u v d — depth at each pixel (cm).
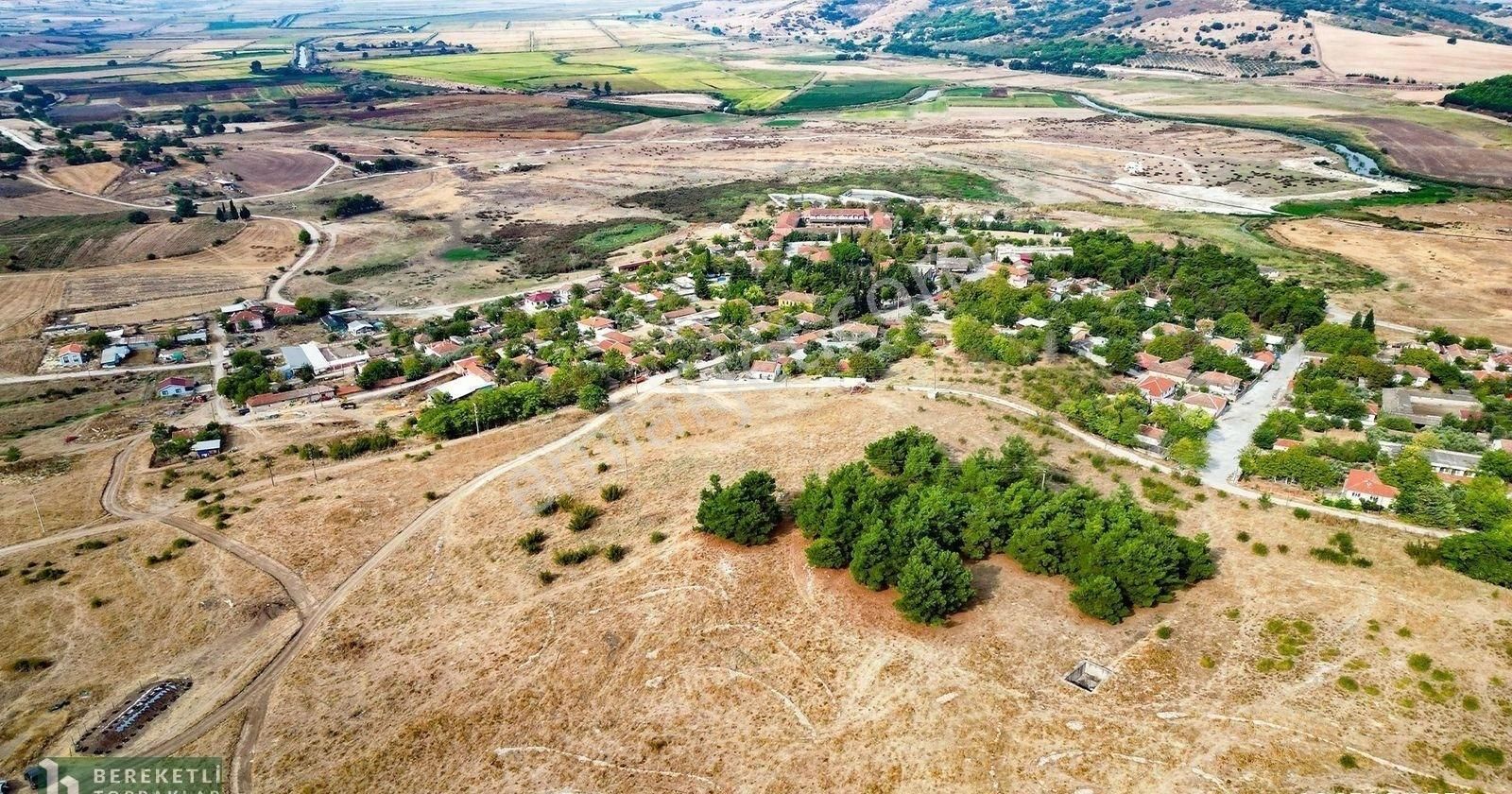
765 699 7925
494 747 7638
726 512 10350
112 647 9275
